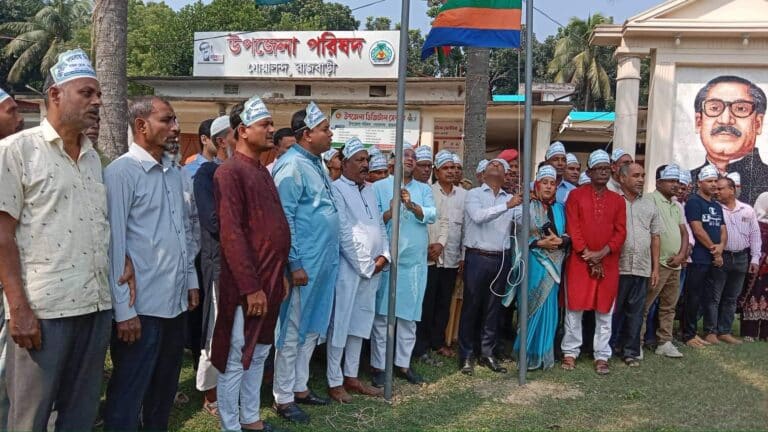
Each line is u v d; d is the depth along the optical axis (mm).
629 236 5520
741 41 10031
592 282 5355
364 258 4500
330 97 15719
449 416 4293
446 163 5660
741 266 6219
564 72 35781
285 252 3662
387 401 4574
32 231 2736
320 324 4203
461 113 13977
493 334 5410
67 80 2805
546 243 5266
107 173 3150
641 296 5555
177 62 23203
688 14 10172
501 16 4836
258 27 24203
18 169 2703
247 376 3748
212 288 3994
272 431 3840
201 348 4082
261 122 3551
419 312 4992
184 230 3473
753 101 10180
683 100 10328
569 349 5504
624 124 10531
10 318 2676
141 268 3221
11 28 31391
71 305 2791
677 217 5941
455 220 5746
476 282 5270
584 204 5367
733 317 6363
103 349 3031
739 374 3781
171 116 3318
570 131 17969
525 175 4941
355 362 4742
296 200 4039
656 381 4809
